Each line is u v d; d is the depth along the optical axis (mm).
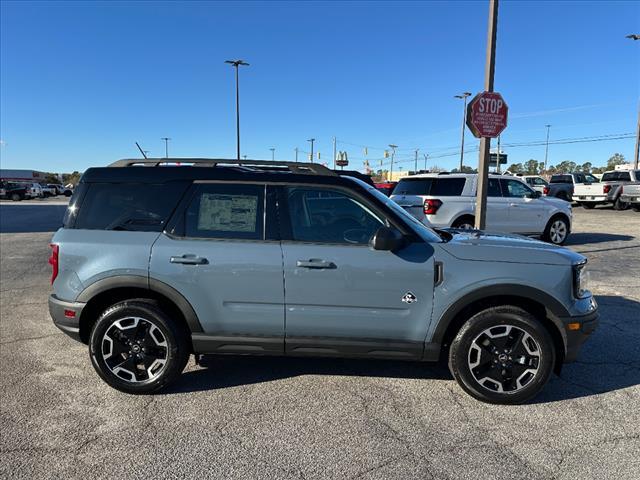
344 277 3545
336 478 2732
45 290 7195
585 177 26641
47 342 4934
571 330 3529
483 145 7434
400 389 3869
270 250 3596
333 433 3209
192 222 3713
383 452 2992
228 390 3846
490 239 3900
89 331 3861
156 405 3588
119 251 3660
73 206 3832
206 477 2738
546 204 11273
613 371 4215
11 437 3137
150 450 3002
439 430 3250
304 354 3705
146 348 3729
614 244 11703
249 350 3705
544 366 3506
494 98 7219
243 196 3713
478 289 3502
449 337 3740
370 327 3594
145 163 4035
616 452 2994
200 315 3654
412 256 3553
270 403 3627
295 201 3711
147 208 3762
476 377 3604
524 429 3264
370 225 3666
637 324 5496
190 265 3607
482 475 2762
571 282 3535
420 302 3549
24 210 29047
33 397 3705
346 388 3887
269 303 3615
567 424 3330
